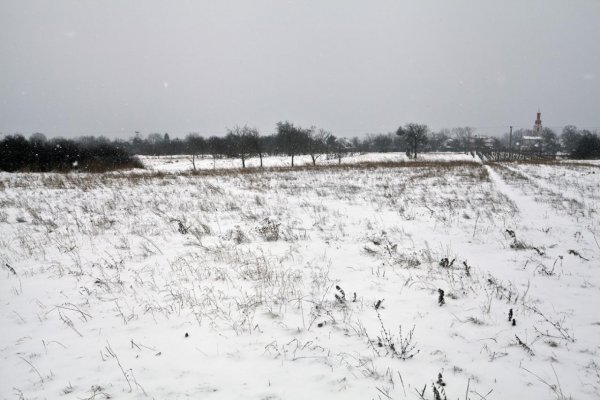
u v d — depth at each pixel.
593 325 4.28
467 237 8.38
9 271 6.25
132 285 5.54
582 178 20.14
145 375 3.41
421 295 5.13
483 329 4.20
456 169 28.03
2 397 3.16
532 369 3.48
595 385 3.25
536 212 11.09
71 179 19.66
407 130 64.94
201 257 6.79
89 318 4.57
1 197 13.91
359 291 5.27
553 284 5.50
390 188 16.94
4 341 4.09
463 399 3.05
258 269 5.97
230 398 3.08
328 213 11.18
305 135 51.38
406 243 7.92
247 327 4.25
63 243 7.86
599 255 6.93
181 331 4.20
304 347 3.83
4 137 28.81
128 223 9.74
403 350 3.70
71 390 3.22
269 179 20.92
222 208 11.85
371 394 3.12
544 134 102.81
